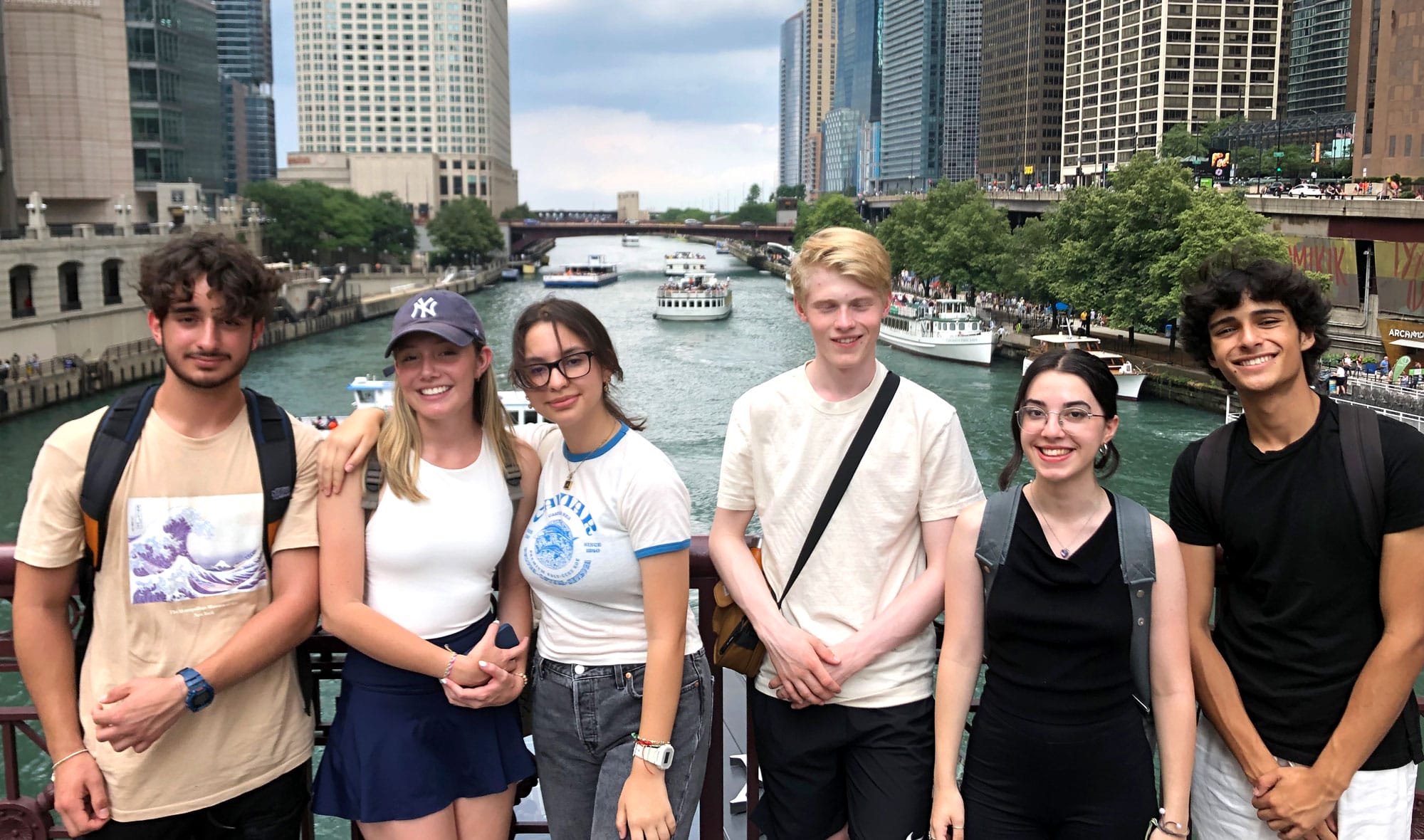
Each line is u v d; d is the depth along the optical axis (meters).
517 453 4.01
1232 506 3.79
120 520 3.65
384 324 94.06
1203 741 4.17
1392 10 71.75
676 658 3.82
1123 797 3.85
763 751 4.28
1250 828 4.00
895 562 4.14
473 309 3.80
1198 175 113.38
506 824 4.03
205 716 3.76
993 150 186.12
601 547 3.84
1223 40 137.00
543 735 4.02
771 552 4.18
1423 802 4.23
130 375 60.38
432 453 3.85
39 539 3.62
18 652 3.64
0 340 53.47
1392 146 72.75
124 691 3.50
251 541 3.73
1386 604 3.62
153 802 3.71
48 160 85.38
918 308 72.50
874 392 4.07
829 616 4.08
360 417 3.85
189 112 105.19
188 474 3.68
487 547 3.85
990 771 3.96
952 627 4.01
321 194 117.06
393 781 3.76
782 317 96.31
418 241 156.00
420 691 3.83
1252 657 3.86
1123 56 144.62
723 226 184.50
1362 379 45.59
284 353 73.25
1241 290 3.69
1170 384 51.03
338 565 3.76
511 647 3.76
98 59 86.69
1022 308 82.56
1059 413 3.71
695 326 88.88
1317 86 134.88
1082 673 3.83
